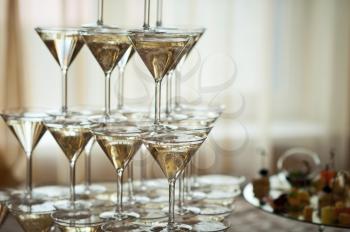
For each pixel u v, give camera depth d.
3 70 3.60
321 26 4.50
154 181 1.70
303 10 4.43
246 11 4.23
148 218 1.30
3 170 3.58
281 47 4.42
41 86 3.69
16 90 3.63
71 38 1.43
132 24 3.81
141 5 3.82
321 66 4.52
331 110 4.59
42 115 1.48
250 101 4.28
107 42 1.33
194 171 1.75
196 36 1.39
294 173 1.84
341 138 4.63
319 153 4.55
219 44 4.11
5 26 3.58
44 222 1.35
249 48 4.25
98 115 1.43
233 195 1.55
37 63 3.67
